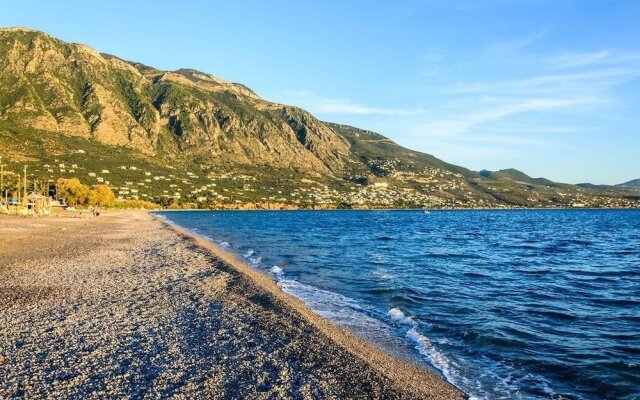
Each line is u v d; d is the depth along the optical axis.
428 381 11.70
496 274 31.88
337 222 118.81
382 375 11.74
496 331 16.62
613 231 88.69
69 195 132.25
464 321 18.16
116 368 11.10
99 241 43.25
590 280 29.59
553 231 88.12
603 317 19.14
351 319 18.27
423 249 50.34
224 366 11.60
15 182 125.12
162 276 24.58
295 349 13.29
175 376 10.77
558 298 23.34
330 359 12.62
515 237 71.88
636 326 17.66
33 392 9.52
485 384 11.64
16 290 19.48
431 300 22.34
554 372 12.55
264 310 17.81
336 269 32.94
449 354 14.04
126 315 16.19
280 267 33.09
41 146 199.75
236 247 47.56
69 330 14.02
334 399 10.03
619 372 12.52
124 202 159.25
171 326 15.04
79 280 22.41
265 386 10.48
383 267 34.56
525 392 11.17
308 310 19.14
